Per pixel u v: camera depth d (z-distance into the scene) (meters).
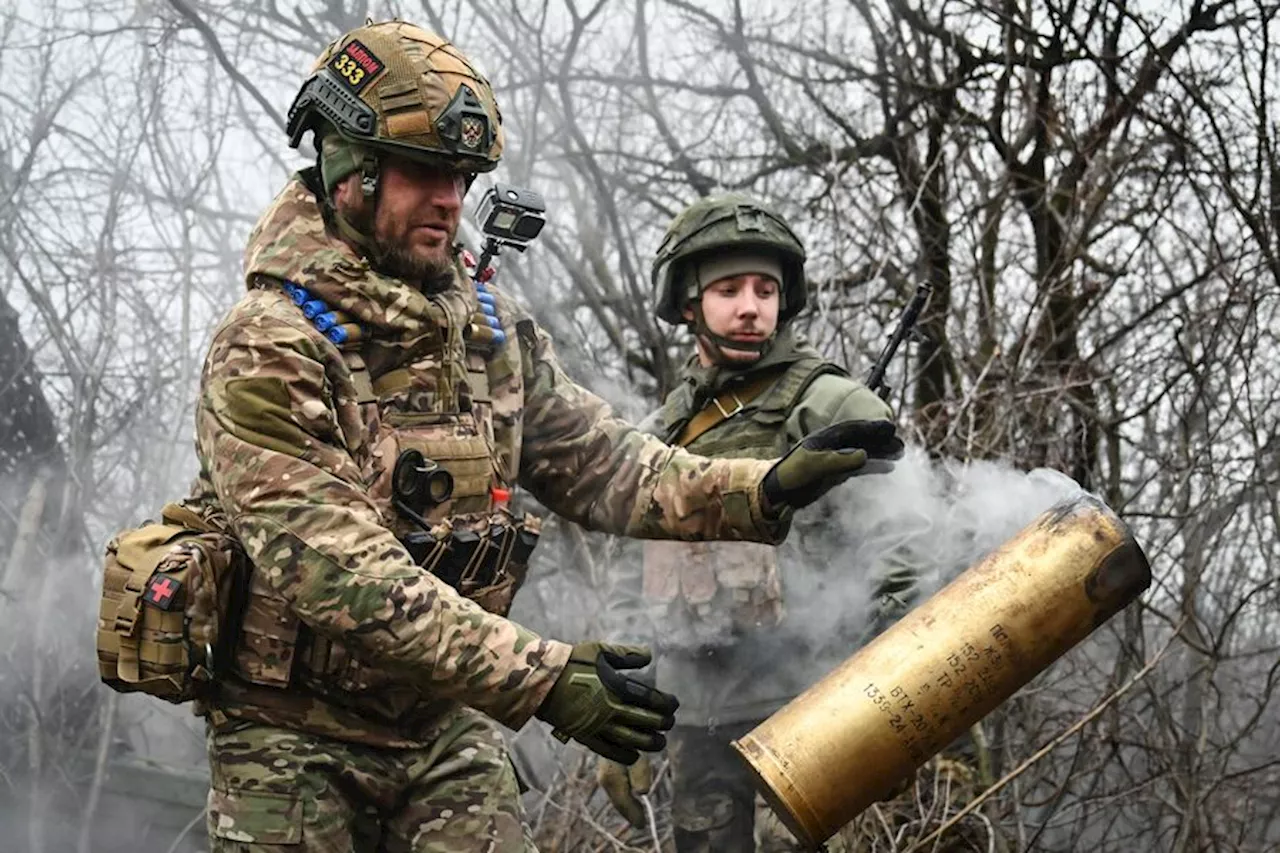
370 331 2.35
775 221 3.55
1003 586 2.40
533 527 2.48
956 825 4.40
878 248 6.27
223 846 2.39
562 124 6.36
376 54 2.34
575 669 2.14
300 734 2.39
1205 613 6.63
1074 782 5.06
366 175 2.34
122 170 6.10
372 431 2.34
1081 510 2.45
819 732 2.33
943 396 6.18
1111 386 5.93
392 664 2.15
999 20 6.15
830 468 2.45
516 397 2.55
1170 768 4.80
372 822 2.50
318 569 2.14
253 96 5.80
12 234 5.96
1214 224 5.43
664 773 4.46
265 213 2.42
